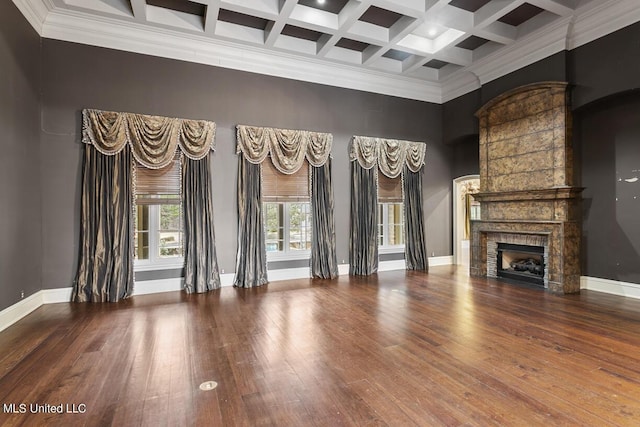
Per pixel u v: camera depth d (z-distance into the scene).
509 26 5.11
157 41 4.80
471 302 4.23
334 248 5.93
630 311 3.79
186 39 4.93
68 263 4.38
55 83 4.34
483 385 2.22
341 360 2.61
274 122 5.59
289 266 5.73
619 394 2.10
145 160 4.63
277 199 5.57
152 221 4.90
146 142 4.62
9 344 2.96
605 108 4.66
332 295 4.61
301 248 5.96
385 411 1.93
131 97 4.70
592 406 1.98
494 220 5.58
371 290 4.90
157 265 4.85
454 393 2.12
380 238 6.71
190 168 4.92
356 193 6.14
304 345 2.90
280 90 5.65
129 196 4.57
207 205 4.98
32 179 4.02
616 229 4.54
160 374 2.40
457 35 5.17
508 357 2.64
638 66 4.06
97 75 4.53
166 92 4.89
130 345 2.92
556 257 4.68
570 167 4.75
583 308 3.92
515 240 5.33
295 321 3.53
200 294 4.70
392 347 2.84
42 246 4.24
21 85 3.75
